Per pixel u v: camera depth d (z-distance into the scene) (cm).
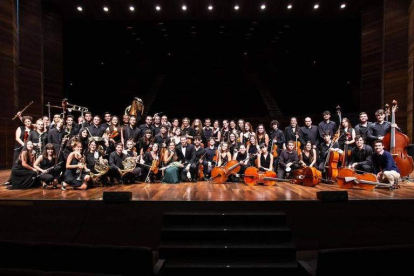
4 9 846
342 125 648
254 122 1332
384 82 928
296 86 1684
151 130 696
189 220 386
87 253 258
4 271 205
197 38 1583
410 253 244
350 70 1462
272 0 967
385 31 927
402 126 883
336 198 397
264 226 382
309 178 539
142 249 251
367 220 400
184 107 1574
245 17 1088
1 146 841
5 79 851
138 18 1094
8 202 407
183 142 627
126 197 398
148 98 1608
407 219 403
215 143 738
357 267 239
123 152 588
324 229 399
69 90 1541
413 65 829
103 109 1630
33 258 265
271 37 1548
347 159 588
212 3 984
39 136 608
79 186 513
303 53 1645
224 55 1752
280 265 339
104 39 1517
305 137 689
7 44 855
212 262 346
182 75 1773
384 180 505
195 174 624
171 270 335
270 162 625
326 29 1384
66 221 405
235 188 518
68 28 1341
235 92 1653
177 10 1030
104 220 402
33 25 951
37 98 959
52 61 1015
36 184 535
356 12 1048
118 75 1752
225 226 381
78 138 576
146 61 1773
